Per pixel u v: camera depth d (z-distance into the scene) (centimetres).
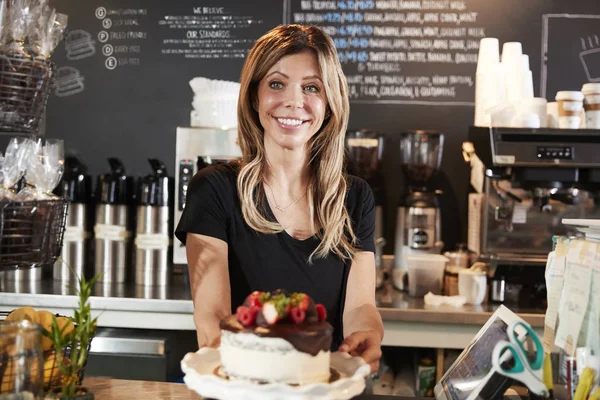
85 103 355
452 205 341
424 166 312
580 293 132
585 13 335
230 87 309
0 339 116
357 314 178
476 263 301
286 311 124
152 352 273
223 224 177
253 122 179
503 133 273
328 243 177
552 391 137
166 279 314
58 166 154
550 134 273
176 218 307
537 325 269
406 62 342
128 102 354
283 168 179
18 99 129
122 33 353
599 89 277
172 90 353
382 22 342
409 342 275
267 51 170
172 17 351
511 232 294
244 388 115
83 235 323
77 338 133
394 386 298
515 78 294
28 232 129
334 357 138
